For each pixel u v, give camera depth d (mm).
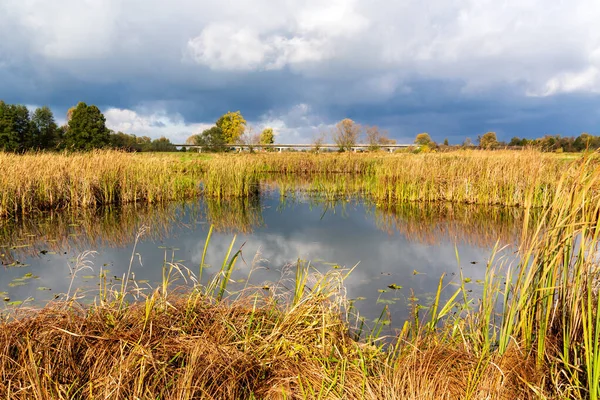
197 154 32500
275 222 9602
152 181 13172
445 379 2432
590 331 2113
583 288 2400
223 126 53094
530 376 2410
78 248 7020
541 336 2447
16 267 5836
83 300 4383
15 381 2303
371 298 4594
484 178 12133
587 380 2291
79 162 12133
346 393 2459
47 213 10352
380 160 23828
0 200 9484
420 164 13234
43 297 4570
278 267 5836
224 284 3559
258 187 17297
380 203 12562
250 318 3172
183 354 2684
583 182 2445
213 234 8234
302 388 2441
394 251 6891
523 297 2580
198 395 2426
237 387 2543
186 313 3078
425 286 5059
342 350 2953
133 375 2389
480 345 2939
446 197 12648
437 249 7031
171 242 7508
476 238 7891
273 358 2824
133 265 5938
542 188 9992
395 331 3666
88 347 2564
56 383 2266
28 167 10844
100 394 2293
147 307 2850
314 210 11406
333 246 7219
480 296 4609
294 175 23719
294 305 3326
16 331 2619
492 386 2330
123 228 8781
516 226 8969
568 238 2445
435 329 3262
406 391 2412
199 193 14805
